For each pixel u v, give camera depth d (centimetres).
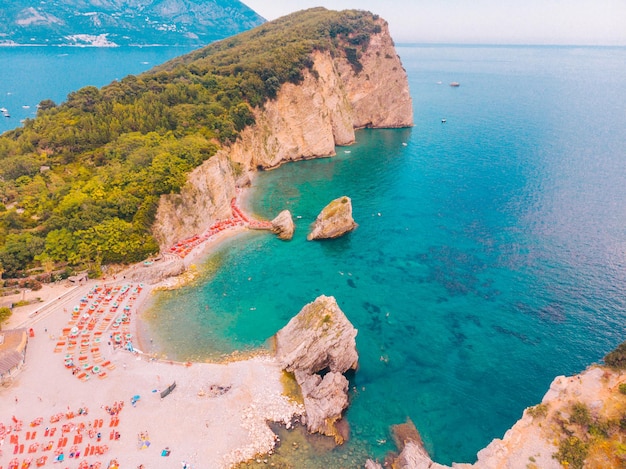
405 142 15962
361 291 7181
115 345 5744
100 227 7188
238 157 11819
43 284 6756
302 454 4400
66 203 7369
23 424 4491
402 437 4672
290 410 4856
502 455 4188
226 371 5322
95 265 7119
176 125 10588
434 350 5906
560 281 7256
